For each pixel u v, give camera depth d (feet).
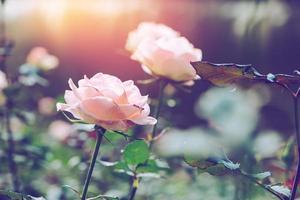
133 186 3.04
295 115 2.46
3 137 4.60
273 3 7.21
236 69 2.45
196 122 6.85
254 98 4.63
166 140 4.03
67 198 4.29
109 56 8.46
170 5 9.34
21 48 10.39
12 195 2.58
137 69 7.66
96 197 2.54
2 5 4.70
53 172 5.04
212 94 3.97
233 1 9.09
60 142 5.38
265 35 7.58
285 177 3.34
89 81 2.41
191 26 9.41
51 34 10.02
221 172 2.52
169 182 5.39
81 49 9.34
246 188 3.69
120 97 2.37
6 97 4.63
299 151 2.45
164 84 3.12
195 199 5.27
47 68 5.94
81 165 4.36
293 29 8.00
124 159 2.98
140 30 3.46
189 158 2.52
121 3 8.18
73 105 2.35
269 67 8.15
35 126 6.23
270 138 3.83
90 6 9.29
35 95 6.16
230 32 8.90
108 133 3.06
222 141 3.77
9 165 4.45
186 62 3.03
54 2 10.07
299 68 8.04
